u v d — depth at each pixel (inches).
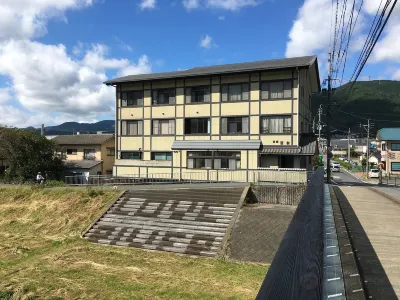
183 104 960.9
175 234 527.5
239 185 719.7
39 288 360.2
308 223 82.7
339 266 99.0
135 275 395.5
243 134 893.2
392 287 111.6
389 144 1752.0
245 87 894.4
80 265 434.3
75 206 682.8
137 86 1021.8
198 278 381.4
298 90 837.2
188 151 923.4
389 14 202.7
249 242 476.1
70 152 1309.1
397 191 582.2
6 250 511.2
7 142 1047.6
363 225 221.0
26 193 783.1
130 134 1035.9
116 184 847.7
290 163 874.8
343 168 2469.2
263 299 42.2
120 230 569.0
